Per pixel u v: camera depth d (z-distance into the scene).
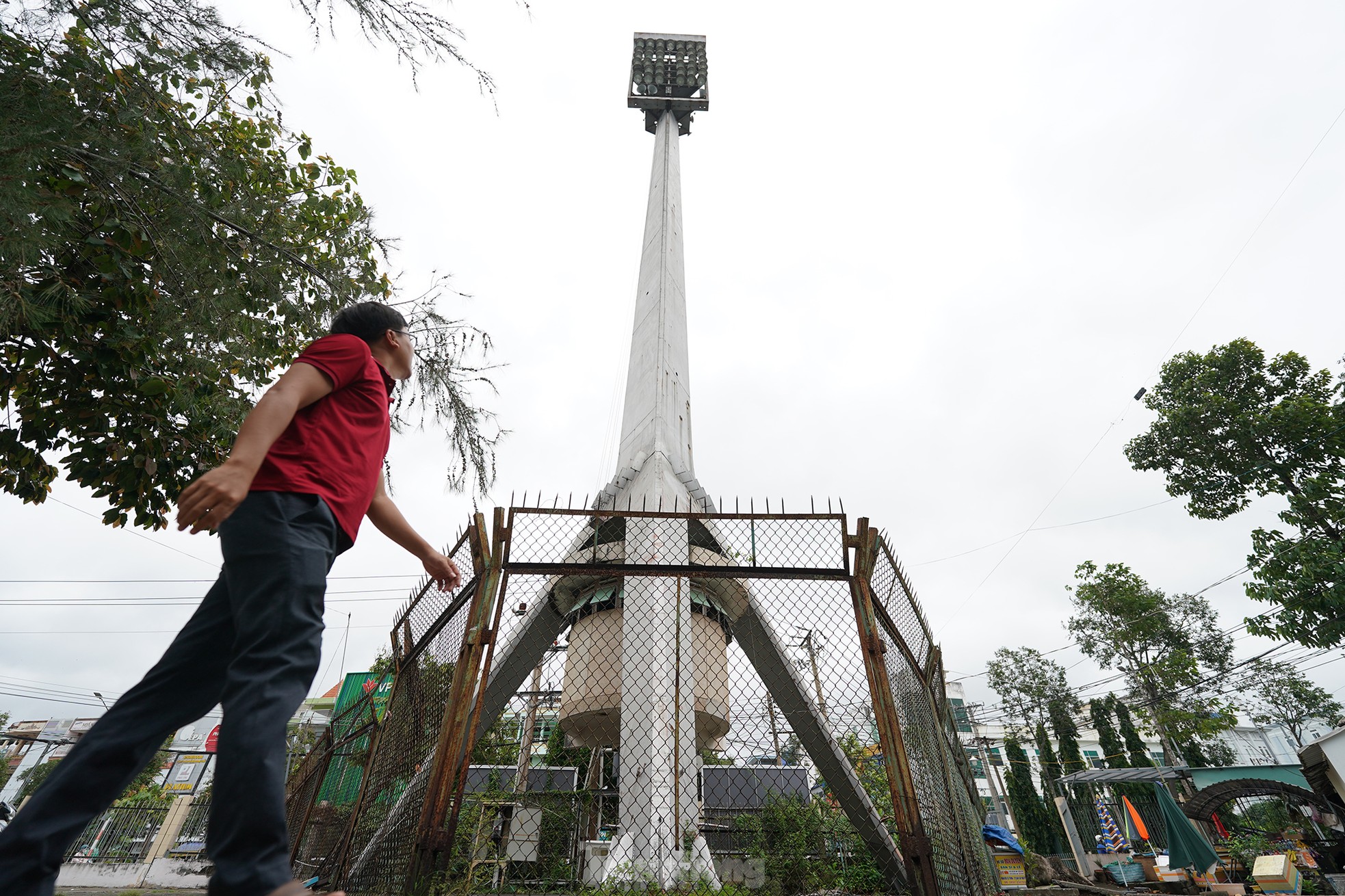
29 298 3.35
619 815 5.29
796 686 5.17
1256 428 18.78
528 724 6.06
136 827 12.91
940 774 3.90
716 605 5.44
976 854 4.59
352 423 1.41
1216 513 20.27
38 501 4.92
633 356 14.53
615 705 5.75
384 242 5.44
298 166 5.91
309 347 1.42
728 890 4.18
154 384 4.20
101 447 4.64
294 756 11.30
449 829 2.97
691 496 10.13
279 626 1.05
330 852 5.16
